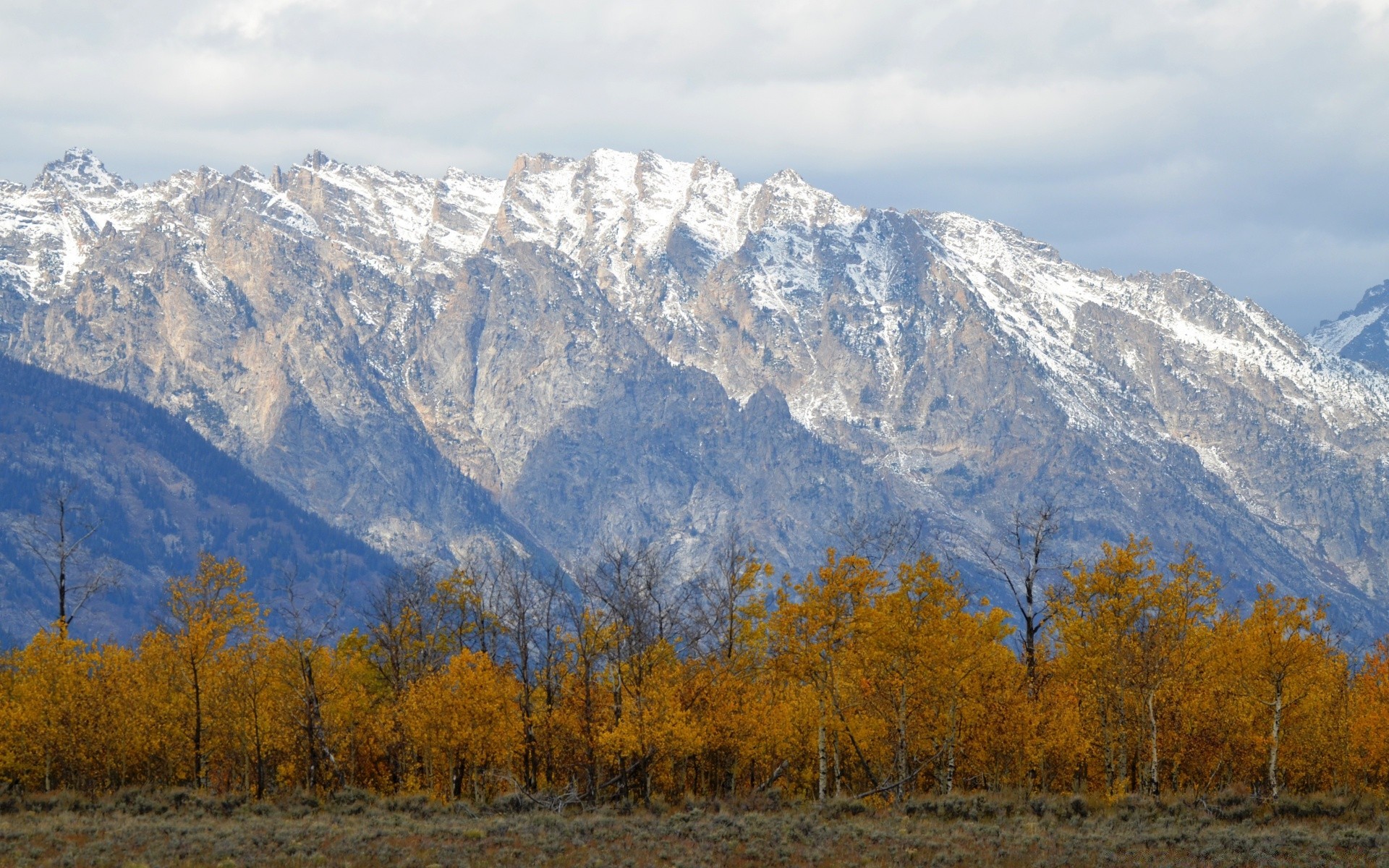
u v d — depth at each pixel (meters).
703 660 72.62
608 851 54.22
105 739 75.38
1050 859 50.84
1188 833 54.69
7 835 55.91
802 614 66.75
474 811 65.00
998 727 68.25
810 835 56.38
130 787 73.50
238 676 75.81
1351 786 73.31
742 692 70.88
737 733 69.31
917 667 66.06
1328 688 74.38
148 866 50.81
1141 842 53.84
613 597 72.75
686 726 67.44
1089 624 65.69
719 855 53.56
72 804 65.88
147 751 76.06
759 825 58.50
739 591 73.94
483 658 73.88
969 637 66.56
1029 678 71.44
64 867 50.81
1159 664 64.94
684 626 73.62
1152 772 63.31
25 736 74.56
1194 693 67.38
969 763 72.81
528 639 74.62
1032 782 73.25
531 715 75.69
